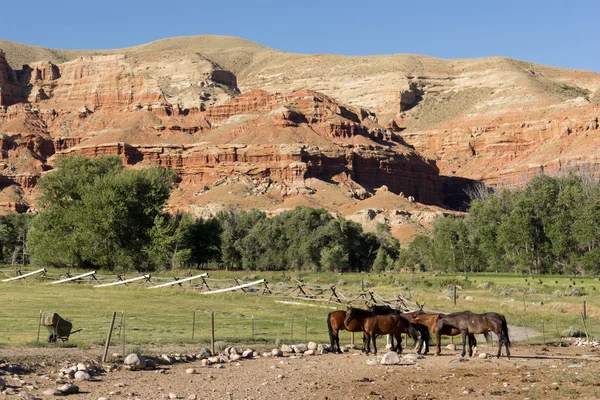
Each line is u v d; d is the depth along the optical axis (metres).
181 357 29.55
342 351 33.22
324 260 141.88
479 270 128.12
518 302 63.56
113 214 108.31
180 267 122.31
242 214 166.50
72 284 79.62
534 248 115.06
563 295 71.69
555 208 112.19
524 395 23.11
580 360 31.09
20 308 52.16
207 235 136.88
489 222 123.50
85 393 22.38
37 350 29.88
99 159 124.94
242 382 24.77
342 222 156.25
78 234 108.38
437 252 131.25
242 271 134.50
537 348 36.38
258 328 43.69
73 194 118.62
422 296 69.56
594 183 131.88
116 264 111.19
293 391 23.42
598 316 53.78
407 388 24.12
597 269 107.31
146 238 113.06
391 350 33.28
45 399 21.42
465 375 26.53
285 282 97.00
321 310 56.22
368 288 82.25
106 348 27.84
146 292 69.75
